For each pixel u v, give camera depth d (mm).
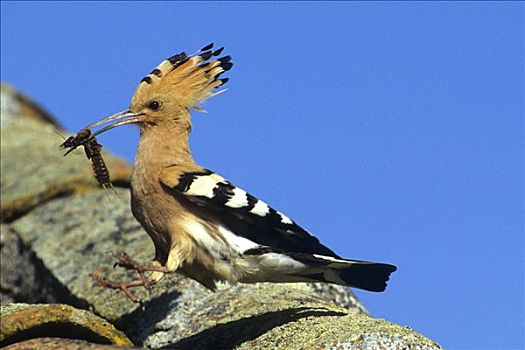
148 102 11680
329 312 10820
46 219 16078
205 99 11828
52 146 19734
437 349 9664
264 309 11555
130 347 8961
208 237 10812
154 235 11219
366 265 10656
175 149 11602
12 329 9391
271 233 10844
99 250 14438
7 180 17797
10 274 15672
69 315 9578
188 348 11125
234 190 10773
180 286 12625
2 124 22750
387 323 10109
